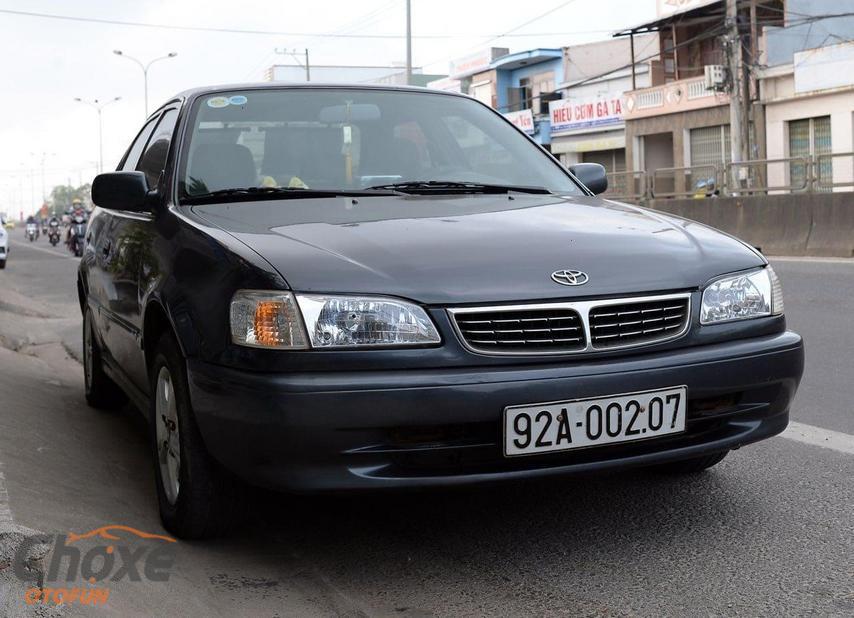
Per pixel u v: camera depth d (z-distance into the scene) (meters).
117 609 2.56
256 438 2.78
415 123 4.27
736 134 23.03
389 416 2.73
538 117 36.28
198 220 3.42
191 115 4.05
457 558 3.10
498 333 2.84
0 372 5.88
